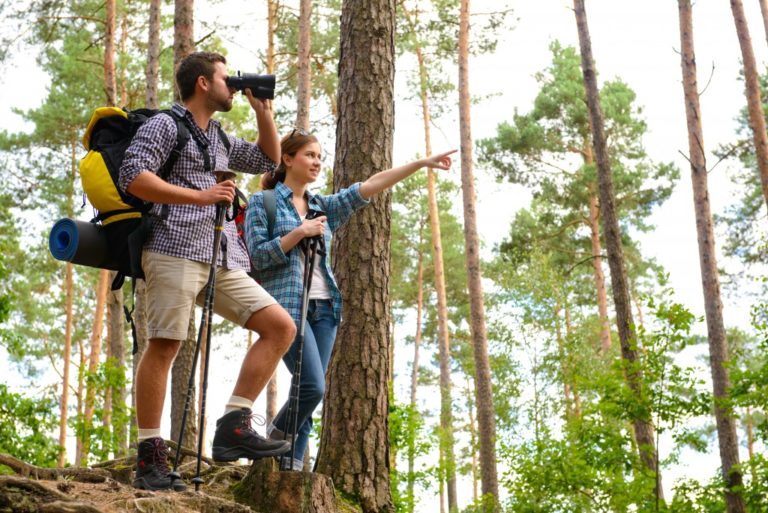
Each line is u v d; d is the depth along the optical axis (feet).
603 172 47.14
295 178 14.66
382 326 18.15
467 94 61.52
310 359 13.82
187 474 15.67
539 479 36.24
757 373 37.19
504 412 68.18
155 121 11.15
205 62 11.76
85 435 37.63
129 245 11.00
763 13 55.52
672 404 33.40
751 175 81.35
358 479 16.96
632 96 85.40
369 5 19.77
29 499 9.45
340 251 18.49
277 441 11.98
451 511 75.51
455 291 108.06
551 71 87.76
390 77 19.71
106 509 9.92
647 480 34.24
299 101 49.80
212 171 11.57
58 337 97.60
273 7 60.34
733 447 42.98
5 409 34.81
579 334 69.72
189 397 11.42
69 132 71.15
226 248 11.64
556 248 85.35
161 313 11.07
